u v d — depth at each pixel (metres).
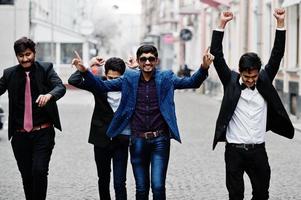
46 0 53.84
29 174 7.90
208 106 30.02
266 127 7.36
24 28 38.22
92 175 11.34
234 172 7.13
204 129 19.47
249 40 32.44
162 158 7.32
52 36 42.00
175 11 66.06
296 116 23.77
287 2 23.95
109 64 8.30
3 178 11.03
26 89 7.67
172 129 7.28
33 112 7.67
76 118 22.98
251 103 7.14
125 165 8.05
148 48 7.27
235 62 36.12
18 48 7.60
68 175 11.33
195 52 51.22
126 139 7.65
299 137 17.67
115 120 7.45
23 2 38.16
